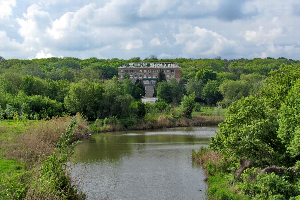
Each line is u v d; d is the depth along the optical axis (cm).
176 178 2108
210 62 18838
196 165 2480
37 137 2559
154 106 6506
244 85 8238
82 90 5334
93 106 5481
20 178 1397
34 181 1293
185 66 19600
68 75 11531
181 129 5172
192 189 1873
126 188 1898
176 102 8269
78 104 5278
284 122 1645
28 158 2131
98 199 1702
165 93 8681
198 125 5734
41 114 4788
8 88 6100
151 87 12444
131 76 14562
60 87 6253
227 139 1864
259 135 1812
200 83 10250
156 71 14488
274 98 2144
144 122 5350
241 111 1922
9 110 4456
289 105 1703
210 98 9106
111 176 2156
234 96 8044
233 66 17888
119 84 6169
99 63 19750
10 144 2386
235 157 1925
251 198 1541
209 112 6738
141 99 9619
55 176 1374
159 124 5391
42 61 19888
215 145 2080
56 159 1456
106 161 2636
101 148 3303
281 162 1788
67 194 1430
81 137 4091
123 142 3738
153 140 3912
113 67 16688
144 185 1958
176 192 1825
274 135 1827
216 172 2094
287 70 2239
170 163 2558
